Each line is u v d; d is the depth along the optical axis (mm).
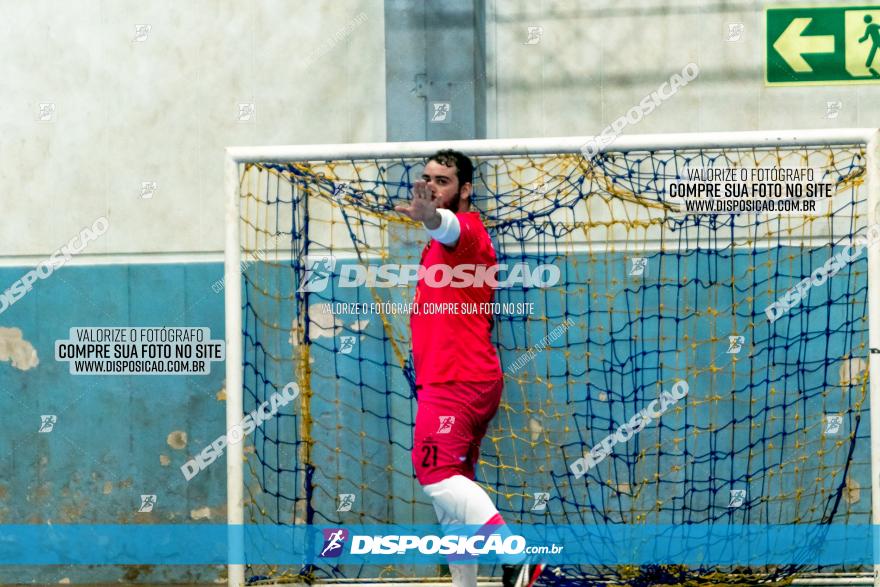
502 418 15445
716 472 15211
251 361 15773
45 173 16438
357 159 14289
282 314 15766
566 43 15898
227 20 16125
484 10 16031
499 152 14094
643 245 15320
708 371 15227
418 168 15375
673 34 15727
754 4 15609
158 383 16250
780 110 15602
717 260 15211
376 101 15898
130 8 16281
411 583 15398
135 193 16312
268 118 16078
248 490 15727
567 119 15891
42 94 16422
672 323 15281
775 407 15148
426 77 15453
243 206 15773
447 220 12461
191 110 16203
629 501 15328
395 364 15570
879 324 13422
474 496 12805
